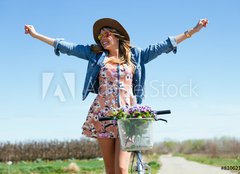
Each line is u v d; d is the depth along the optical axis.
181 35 9.05
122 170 8.24
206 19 8.94
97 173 26.98
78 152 63.09
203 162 47.12
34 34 9.29
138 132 7.32
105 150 8.77
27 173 27.70
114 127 8.49
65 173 27.50
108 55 9.09
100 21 9.12
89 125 8.83
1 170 29.16
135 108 7.45
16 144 60.03
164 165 41.28
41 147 61.66
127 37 9.09
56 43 9.19
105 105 8.68
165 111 7.52
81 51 9.12
